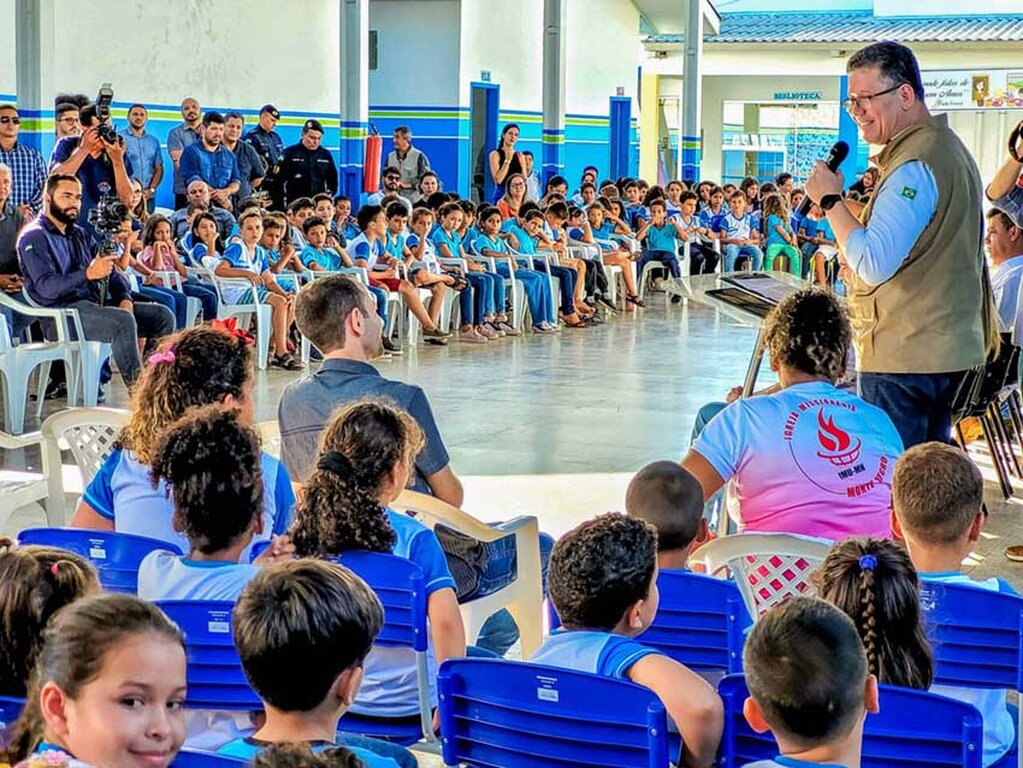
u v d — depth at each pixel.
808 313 4.32
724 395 10.45
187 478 3.29
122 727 2.22
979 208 5.02
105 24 14.45
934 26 26.23
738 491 4.30
